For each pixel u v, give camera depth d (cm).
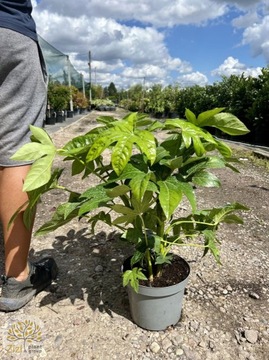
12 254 134
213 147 113
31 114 129
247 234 218
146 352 117
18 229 132
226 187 331
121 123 101
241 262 180
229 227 227
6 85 119
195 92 1245
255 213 257
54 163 420
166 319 125
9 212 130
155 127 109
